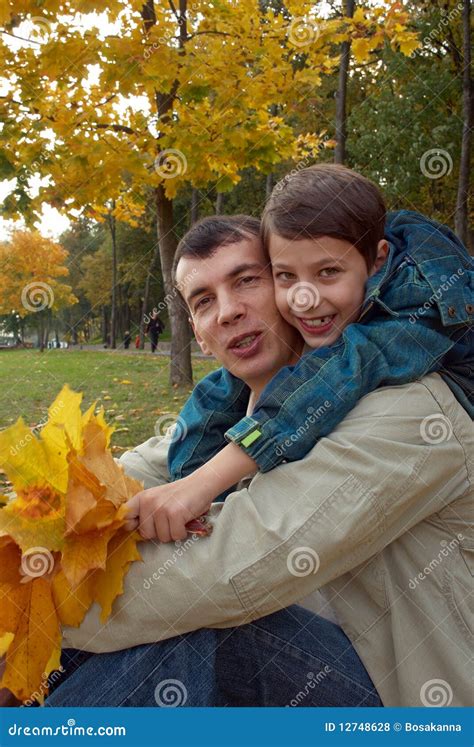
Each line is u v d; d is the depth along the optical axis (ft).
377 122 45.73
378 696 4.95
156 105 22.24
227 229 5.68
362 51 21.35
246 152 20.85
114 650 4.88
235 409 6.33
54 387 32.12
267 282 5.67
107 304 108.99
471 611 4.74
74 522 4.40
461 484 4.85
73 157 19.36
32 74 18.57
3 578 4.66
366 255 5.39
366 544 4.67
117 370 41.11
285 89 20.70
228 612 4.64
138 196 23.66
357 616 5.04
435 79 42.42
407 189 43.68
